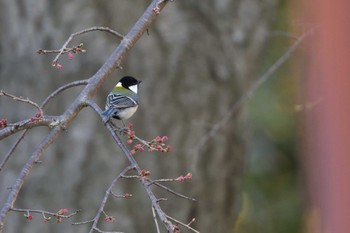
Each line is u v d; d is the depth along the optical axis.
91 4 13.16
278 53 16.81
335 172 9.60
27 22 13.29
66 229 13.33
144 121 13.59
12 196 7.41
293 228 19.38
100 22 13.18
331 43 10.00
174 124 13.77
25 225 13.30
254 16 14.39
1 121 7.52
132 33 8.65
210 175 14.23
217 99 14.10
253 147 19.44
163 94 13.66
